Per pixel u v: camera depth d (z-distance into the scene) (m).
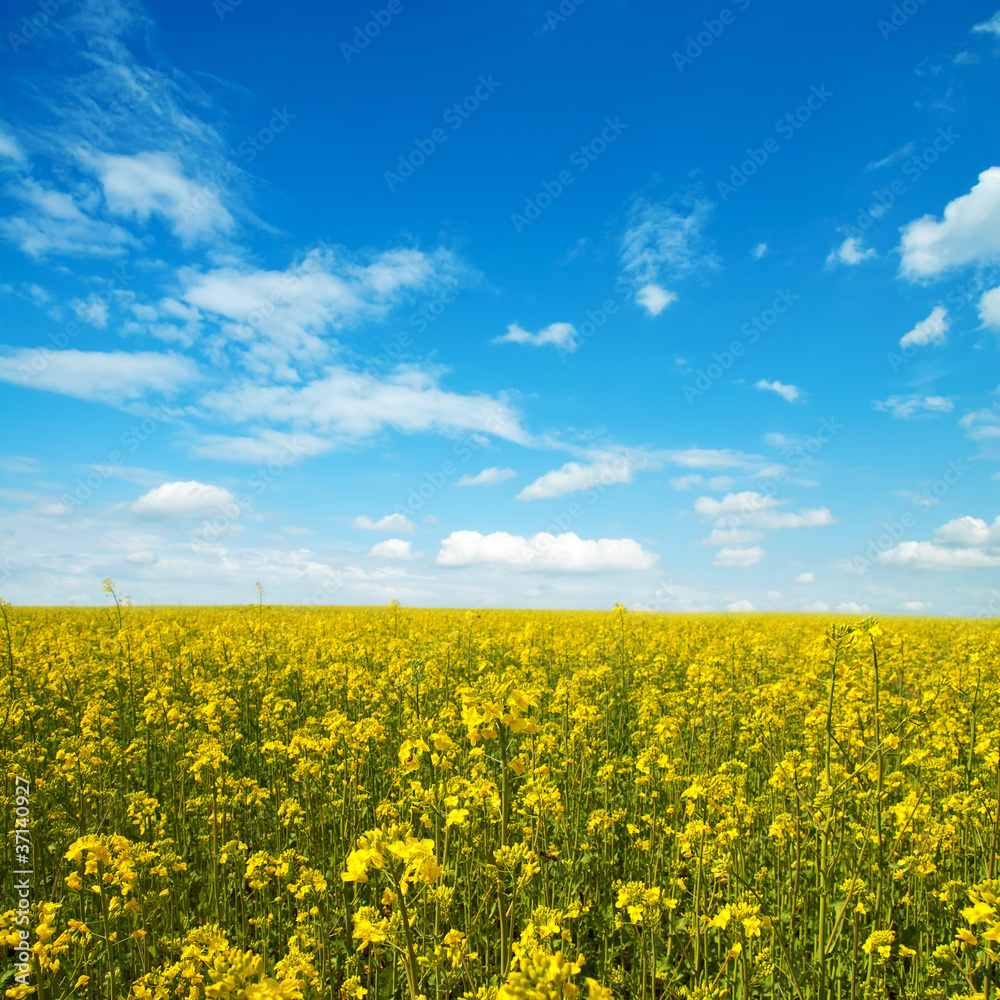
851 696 6.69
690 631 20.55
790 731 8.27
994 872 4.91
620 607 14.78
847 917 5.07
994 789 5.99
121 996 4.34
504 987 2.07
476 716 3.52
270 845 6.89
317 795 7.18
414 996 2.58
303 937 4.66
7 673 10.98
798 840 4.81
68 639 14.13
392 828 2.76
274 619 25.70
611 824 6.35
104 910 4.47
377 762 8.32
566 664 14.85
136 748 8.82
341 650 14.45
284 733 9.67
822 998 4.39
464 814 3.34
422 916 4.27
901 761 7.37
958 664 8.02
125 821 6.98
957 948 4.62
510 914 3.46
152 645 13.95
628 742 9.95
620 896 4.40
